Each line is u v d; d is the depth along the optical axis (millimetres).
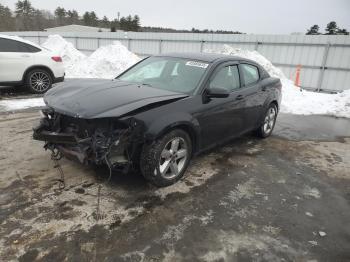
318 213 3523
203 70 4391
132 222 3082
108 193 3568
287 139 6301
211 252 2750
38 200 3338
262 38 15664
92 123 3346
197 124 3951
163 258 2637
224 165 4648
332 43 13844
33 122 6191
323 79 14414
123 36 21234
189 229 3041
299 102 10281
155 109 3498
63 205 3277
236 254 2748
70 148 3486
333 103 9922
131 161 3457
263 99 5621
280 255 2779
